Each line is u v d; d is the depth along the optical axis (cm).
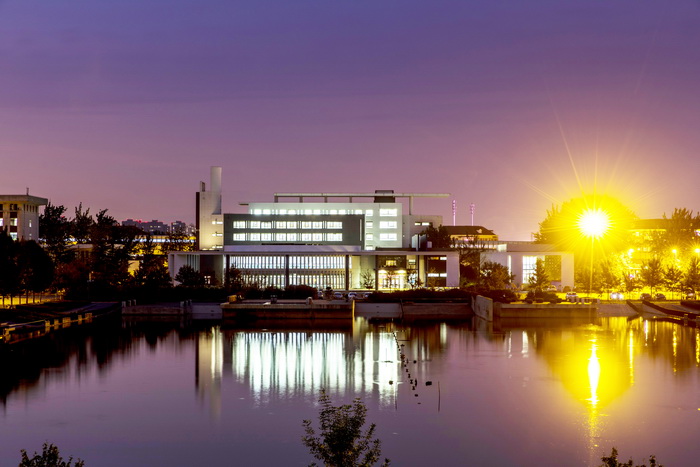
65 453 7131
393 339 14062
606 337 14125
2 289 16162
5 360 11694
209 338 14225
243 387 9806
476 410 8581
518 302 17638
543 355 12081
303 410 8619
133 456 7050
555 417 8288
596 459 6981
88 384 9956
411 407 8725
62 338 14075
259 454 7106
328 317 16750
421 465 6812
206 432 7769
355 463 5191
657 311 17862
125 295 19650
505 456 7050
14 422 8119
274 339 14125
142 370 10938
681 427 7912
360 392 9506
